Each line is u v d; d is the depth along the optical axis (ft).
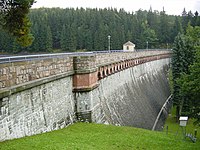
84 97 77.71
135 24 478.18
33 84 53.57
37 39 318.86
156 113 167.12
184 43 182.39
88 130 68.85
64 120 69.97
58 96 66.95
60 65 67.62
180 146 68.54
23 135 51.16
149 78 215.10
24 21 67.51
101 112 92.58
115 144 60.08
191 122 150.82
